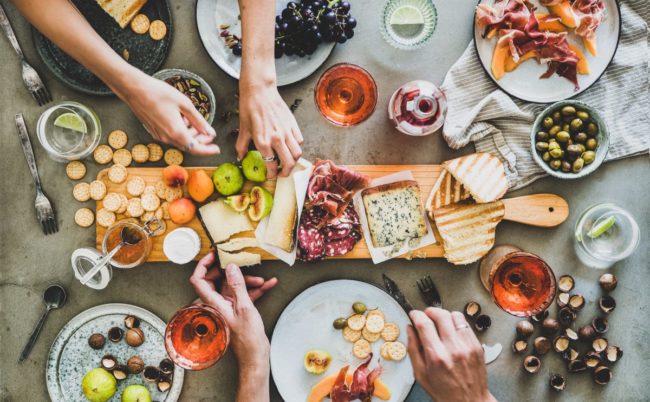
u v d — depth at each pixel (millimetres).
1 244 1444
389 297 1420
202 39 1405
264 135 1255
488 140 1471
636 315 1491
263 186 1429
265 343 1344
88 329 1442
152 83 1206
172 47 1444
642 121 1470
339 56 1461
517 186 1470
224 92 1449
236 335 1320
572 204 1488
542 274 1340
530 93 1441
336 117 1434
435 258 1458
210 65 1449
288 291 1451
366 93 1426
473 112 1422
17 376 1446
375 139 1460
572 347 1485
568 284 1469
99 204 1418
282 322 1418
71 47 1169
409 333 1300
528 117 1441
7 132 1442
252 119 1253
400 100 1378
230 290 1402
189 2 1445
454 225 1413
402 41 1438
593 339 1477
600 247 1460
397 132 1459
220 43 1423
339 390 1375
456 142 1437
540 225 1451
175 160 1438
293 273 1451
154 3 1412
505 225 1478
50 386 1434
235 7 1418
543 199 1440
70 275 1444
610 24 1437
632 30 1464
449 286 1462
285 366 1424
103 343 1433
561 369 1479
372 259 1435
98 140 1415
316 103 1420
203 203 1439
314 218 1390
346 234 1400
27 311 1444
